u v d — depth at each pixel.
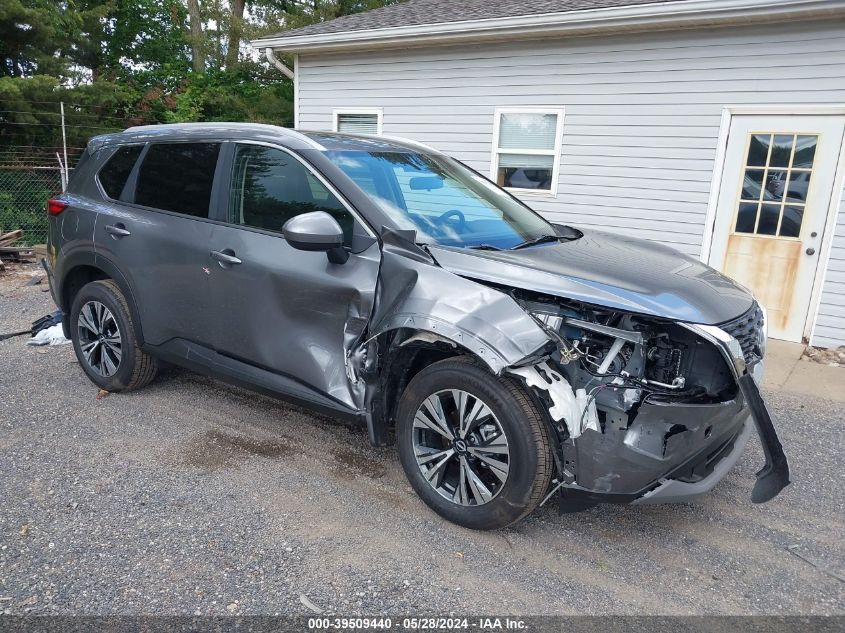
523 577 2.70
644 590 2.65
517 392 2.73
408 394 3.08
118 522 2.99
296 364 3.38
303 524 3.02
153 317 4.02
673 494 2.70
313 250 2.97
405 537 2.94
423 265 3.00
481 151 8.43
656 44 7.01
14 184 12.27
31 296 7.68
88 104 14.98
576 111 7.65
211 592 2.54
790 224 6.57
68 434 3.89
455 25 7.81
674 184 7.18
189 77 20.31
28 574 2.62
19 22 13.72
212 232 3.69
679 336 2.75
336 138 3.82
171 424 4.07
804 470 3.77
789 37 6.31
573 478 2.72
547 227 3.96
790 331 6.68
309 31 9.37
